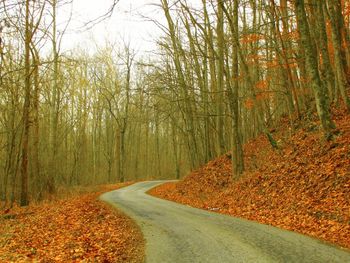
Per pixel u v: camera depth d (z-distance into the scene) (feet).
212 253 28.50
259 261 25.40
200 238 34.37
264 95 90.12
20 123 69.51
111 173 189.57
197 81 95.14
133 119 175.11
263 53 99.04
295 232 34.55
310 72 53.31
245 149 94.68
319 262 24.25
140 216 50.44
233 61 70.38
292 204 44.65
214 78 92.22
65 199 79.15
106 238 35.86
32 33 58.70
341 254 25.86
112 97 159.22
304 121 79.20
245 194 58.08
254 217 45.32
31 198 81.41
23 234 40.19
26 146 71.05
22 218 54.19
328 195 41.98
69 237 36.04
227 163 84.53
